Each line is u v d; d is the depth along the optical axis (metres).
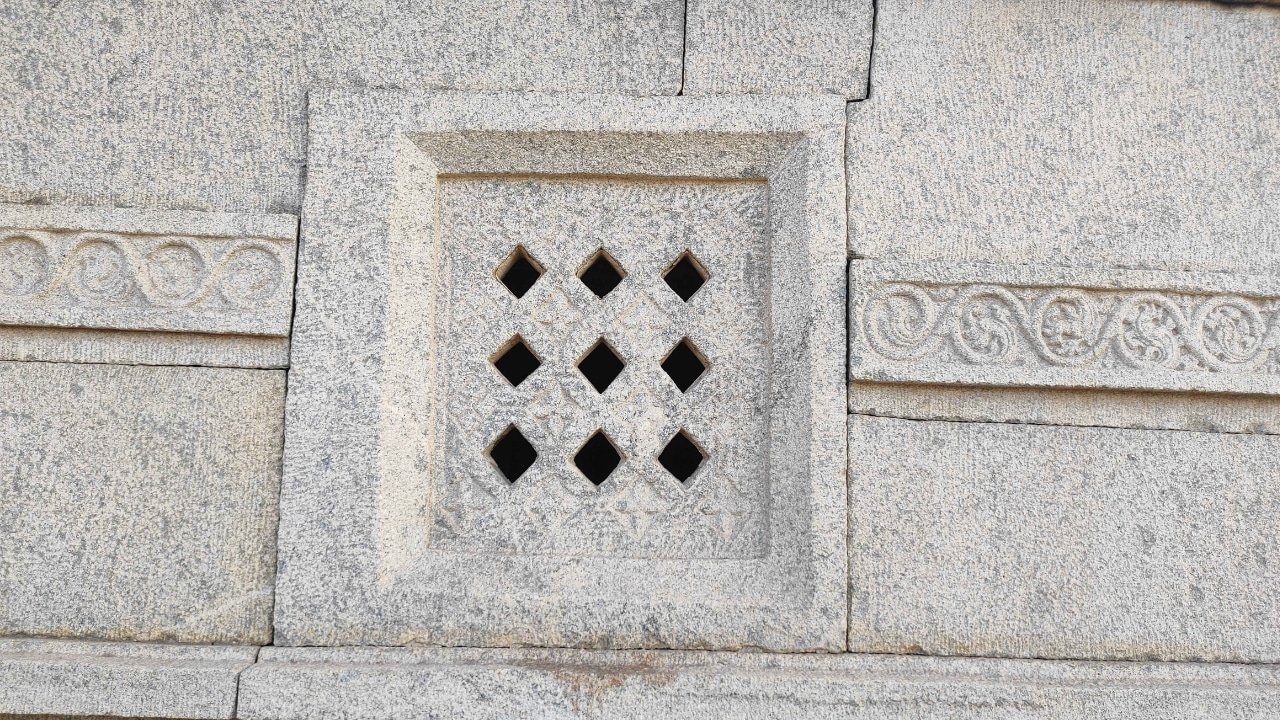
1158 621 1.56
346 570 1.53
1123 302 1.61
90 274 1.58
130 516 1.55
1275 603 1.57
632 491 1.64
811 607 1.53
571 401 1.66
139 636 1.53
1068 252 1.64
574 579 1.57
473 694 1.47
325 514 1.54
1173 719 1.49
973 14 1.71
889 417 1.60
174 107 1.65
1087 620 1.55
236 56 1.66
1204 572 1.57
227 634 1.54
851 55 1.69
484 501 1.63
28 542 1.54
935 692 1.48
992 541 1.57
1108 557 1.57
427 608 1.53
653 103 1.66
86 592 1.53
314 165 1.62
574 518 1.62
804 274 1.61
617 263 1.71
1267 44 1.72
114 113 1.64
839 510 1.55
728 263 1.70
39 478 1.55
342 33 1.67
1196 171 1.67
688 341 1.69
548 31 1.68
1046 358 1.58
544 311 1.69
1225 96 1.70
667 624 1.53
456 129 1.64
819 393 1.58
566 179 1.72
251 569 1.55
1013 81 1.69
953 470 1.59
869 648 1.54
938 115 1.67
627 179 1.72
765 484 1.63
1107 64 1.70
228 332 1.57
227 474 1.57
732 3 1.69
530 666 1.49
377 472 1.55
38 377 1.58
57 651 1.50
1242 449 1.61
